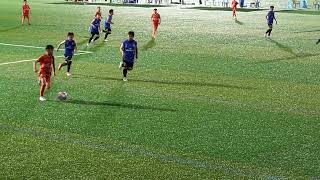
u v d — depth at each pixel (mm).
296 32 60594
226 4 120062
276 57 40656
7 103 23953
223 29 63219
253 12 98312
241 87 28812
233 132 20047
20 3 112688
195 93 26953
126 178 15180
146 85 28719
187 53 41656
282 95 26953
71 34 30812
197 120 21672
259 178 15328
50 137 18984
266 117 22422
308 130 20516
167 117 22047
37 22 66188
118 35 54000
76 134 19422
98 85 28438
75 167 15992
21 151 17375
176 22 72188
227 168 16109
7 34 52688
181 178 15227
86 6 106125
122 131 19891
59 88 27422
